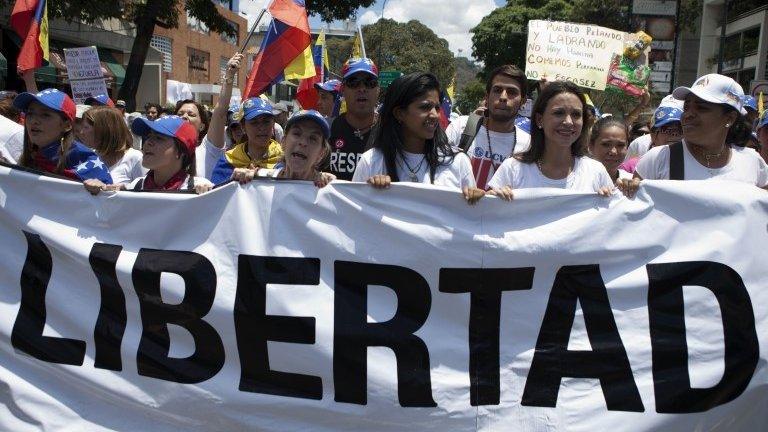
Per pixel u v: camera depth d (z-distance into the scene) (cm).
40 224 320
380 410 292
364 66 420
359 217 295
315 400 295
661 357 284
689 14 3650
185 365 304
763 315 285
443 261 292
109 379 310
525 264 291
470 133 426
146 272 308
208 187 315
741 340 284
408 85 311
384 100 323
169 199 308
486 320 292
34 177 320
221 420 301
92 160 364
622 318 287
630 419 281
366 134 430
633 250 289
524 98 416
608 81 709
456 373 290
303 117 319
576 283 290
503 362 289
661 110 497
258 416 298
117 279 311
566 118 304
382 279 295
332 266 297
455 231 291
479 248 291
